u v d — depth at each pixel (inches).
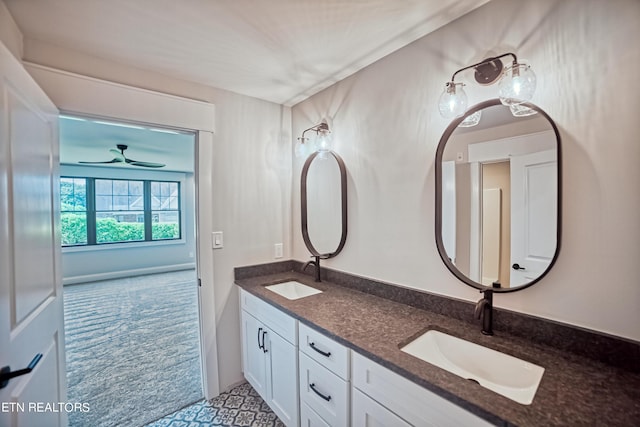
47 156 50.9
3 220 35.7
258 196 89.7
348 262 76.3
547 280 43.2
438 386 34.2
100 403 77.3
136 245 234.1
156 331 124.6
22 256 41.0
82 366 96.3
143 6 47.8
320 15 51.2
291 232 97.7
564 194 41.1
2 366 34.8
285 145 95.6
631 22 35.9
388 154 65.2
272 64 68.3
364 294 69.7
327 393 51.4
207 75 73.4
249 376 80.6
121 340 115.9
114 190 227.5
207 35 56.6
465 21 51.6
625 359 36.6
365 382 43.8
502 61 46.8
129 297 173.9
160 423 70.0
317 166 86.0
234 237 84.9
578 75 39.8
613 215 37.4
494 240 48.6
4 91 36.5
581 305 40.3
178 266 253.9
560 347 41.8
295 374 59.8
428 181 57.9
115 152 166.2
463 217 52.4
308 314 56.9
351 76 73.9
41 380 46.8
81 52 61.5
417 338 48.0
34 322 44.2
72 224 209.5
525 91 41.2
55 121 55.1
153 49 61.1
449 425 33.5
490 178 48.9
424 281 59.3
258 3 47.7
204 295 79.0
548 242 42.7
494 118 48.3
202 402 77.9
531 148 44.2
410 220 61.2
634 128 35.8
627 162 36.3
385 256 66.7
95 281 213.0
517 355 41.0
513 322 46.4
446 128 54.6
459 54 52.6
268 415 72.6
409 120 60.8
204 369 79.4
